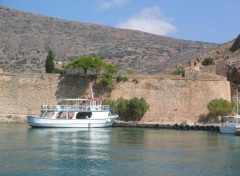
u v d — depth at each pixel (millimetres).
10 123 111250
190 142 75938
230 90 121000
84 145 69938
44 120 97625
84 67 115750
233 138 83062
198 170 52594
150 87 115875
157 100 115250
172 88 115125
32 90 115688
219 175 50438
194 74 115812
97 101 104625
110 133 89375
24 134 83875
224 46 165875
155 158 59281
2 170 51250
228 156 61375
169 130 99625
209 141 77812
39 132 88500
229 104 110000
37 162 55562
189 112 114562
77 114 101062
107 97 115938
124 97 115938
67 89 115625
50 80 115812
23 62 193250
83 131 92562
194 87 115188
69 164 54844
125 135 85688
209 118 113375
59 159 57656
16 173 50062
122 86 116438
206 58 152750
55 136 81562
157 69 189125
